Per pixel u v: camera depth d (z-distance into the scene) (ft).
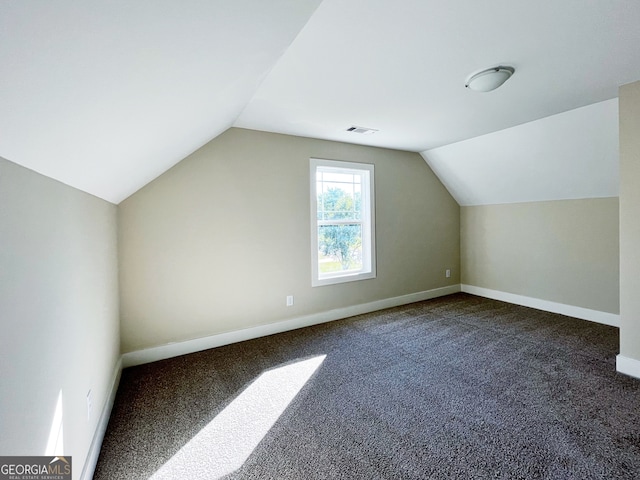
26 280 2.88
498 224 14.43
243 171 9.96
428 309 13.35
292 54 5.66
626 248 7.28
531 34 5.16
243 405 6.54
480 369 7.93
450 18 4.69
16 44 1.64
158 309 8.75
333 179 12.55
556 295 12.46
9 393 2.53
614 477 4.53
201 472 4.81
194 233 9.20
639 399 6.45
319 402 6.61
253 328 10.27
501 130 10.77
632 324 7.29
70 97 2.46
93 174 4.58
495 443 5.29
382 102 8.04
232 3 2.61
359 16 4.58
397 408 6.35
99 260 5.95
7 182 2.55
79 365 4.44
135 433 5.70
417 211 14.51
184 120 5.31
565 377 7.42
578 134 9.46
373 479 4.59
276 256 10.67
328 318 11.92
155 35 2.44
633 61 6.12
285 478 4.65
